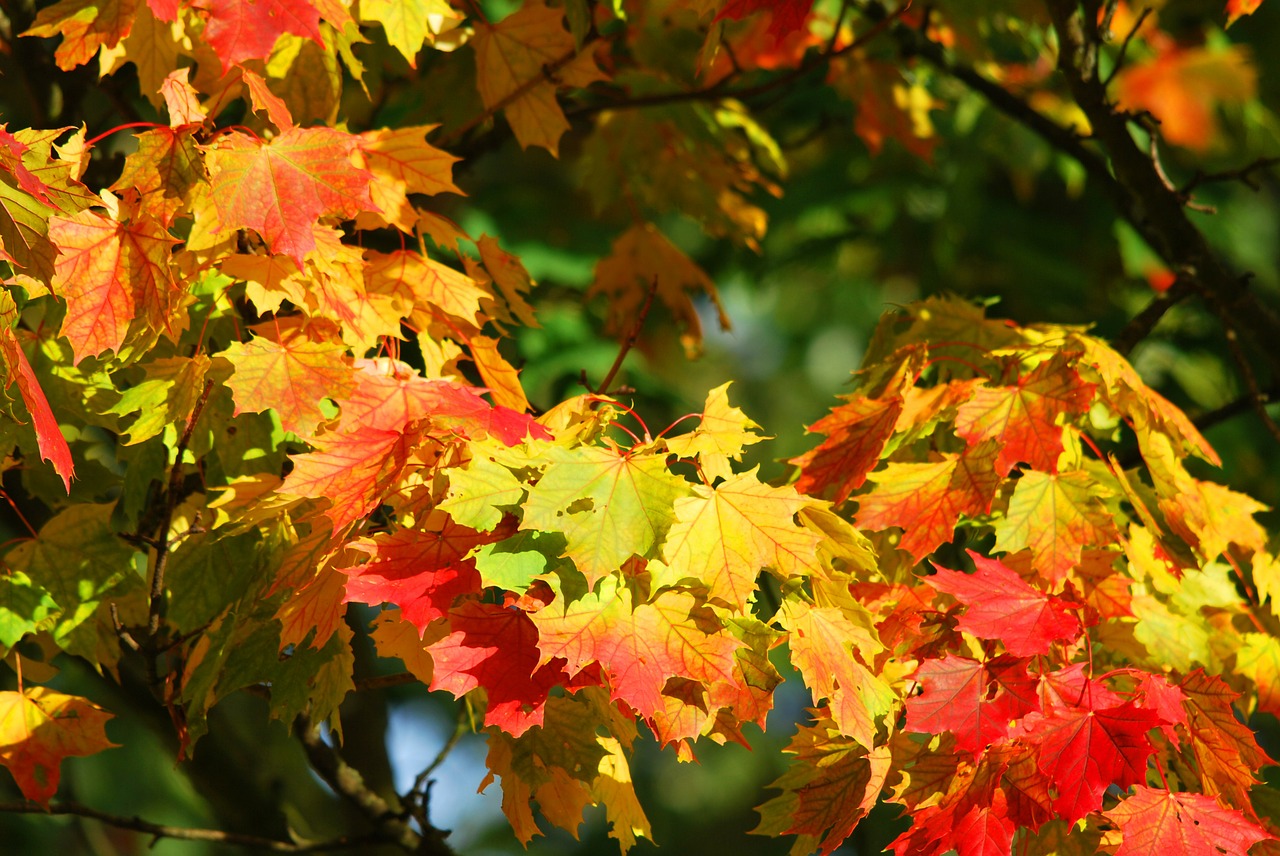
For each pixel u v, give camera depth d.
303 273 4.25
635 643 4.12
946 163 7.54
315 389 4.25
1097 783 4.17
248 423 4.38
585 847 10.85
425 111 4.87
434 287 4.41
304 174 4.27
